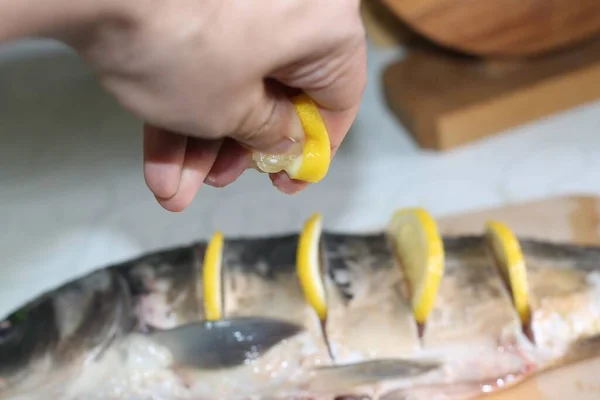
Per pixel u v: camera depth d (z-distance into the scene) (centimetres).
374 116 55
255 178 52
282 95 27
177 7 21
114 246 49
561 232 45
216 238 40
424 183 50
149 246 49
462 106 51
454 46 50
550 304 39
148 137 28
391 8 48
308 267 38
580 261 40
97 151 56
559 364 39
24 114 60
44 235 50
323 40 24
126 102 23
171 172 28
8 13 19
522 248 41
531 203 47
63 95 61
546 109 52
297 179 29
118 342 38
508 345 39
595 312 39
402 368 38
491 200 48
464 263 40
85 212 51
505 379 39
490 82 52
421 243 39
